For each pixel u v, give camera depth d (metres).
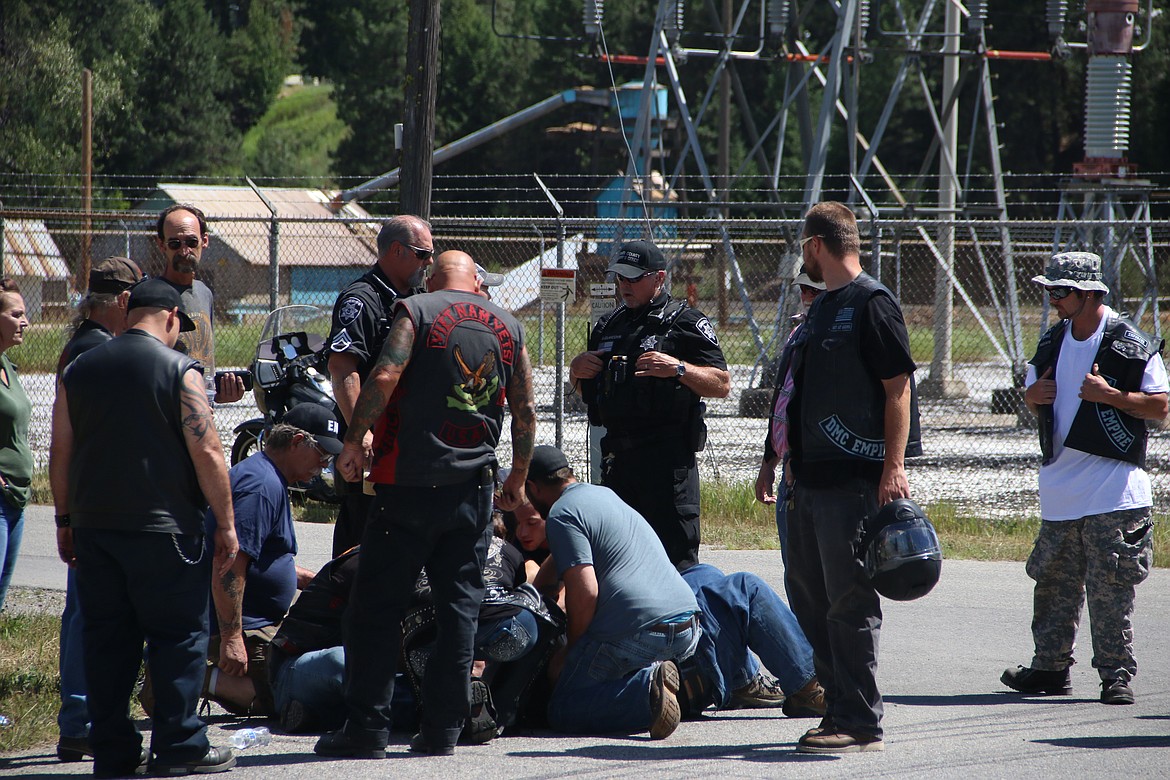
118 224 117.31
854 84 80.94
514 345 19.72
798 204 68.75
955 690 23.91
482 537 19.45
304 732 21.09
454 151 163.00
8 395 21.75
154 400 17.47
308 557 35.56
